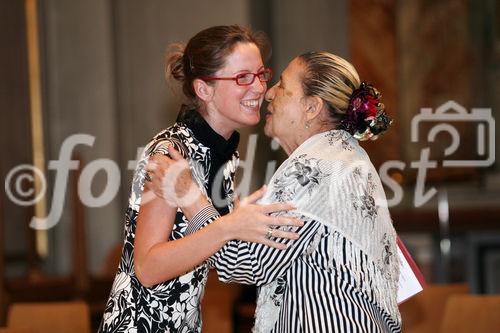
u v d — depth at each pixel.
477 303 8.55
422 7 16.67
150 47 15.65
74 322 9.19
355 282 5.43
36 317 9.15
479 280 14.80
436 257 14.94
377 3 16.69
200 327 6.20
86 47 15.43
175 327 5.93
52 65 15.38
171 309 5.90
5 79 14.77
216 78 5.90
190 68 5.99
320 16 16.83
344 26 16.80
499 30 16.58
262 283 5.46
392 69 16.66
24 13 15.26
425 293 9.59
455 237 14.98
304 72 5.82
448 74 16.55
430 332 9.55
